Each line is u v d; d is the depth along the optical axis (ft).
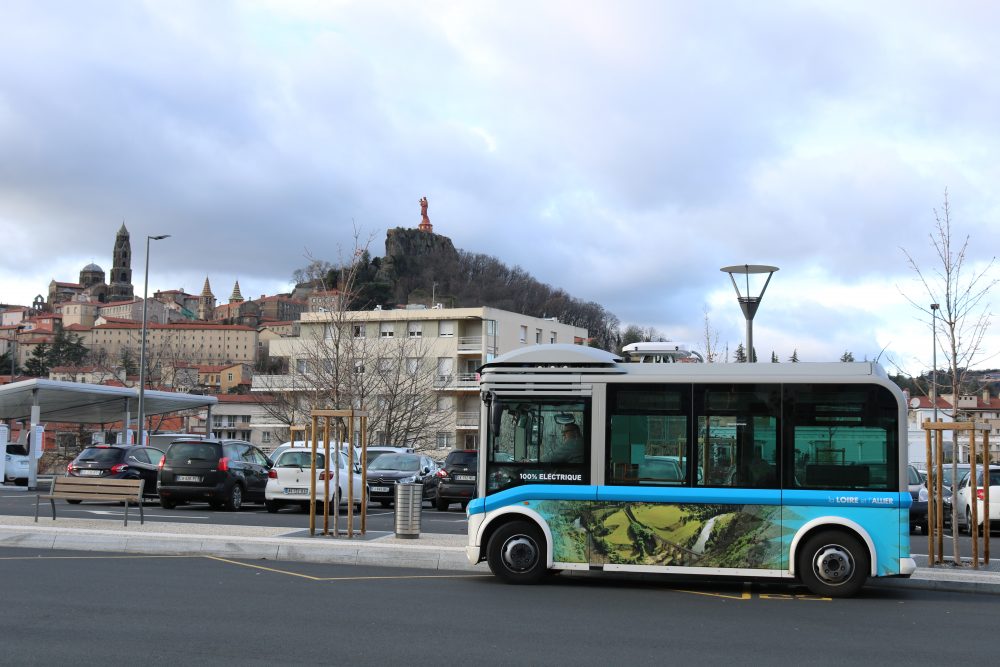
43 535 52.90
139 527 57.77
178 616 31.68
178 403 148.36
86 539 52.08
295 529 59.11
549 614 34.53
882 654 28.45
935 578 44.09
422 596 38.14
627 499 42.65
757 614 35.96
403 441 181.27
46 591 36.45
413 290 449.48
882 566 40.81
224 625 30.27
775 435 41.98
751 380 42.39
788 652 28.40
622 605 37.47
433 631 30.32
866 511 41.11
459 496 93.35
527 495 43.32
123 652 25.99
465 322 251.39
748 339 62.44
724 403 42.52
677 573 41.98
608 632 31.09
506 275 513.04
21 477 127.95
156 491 90.68
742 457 42.14
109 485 58.85
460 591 40.16
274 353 229.86
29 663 24.57
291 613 32.89
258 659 25.49
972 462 49.01
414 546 50.34
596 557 42.63
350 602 35.81
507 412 44.11
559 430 43.62
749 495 41.78
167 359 354.74
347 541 51.90
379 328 257.75
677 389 42.91
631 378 43.32
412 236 507.71
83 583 38.78
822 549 41.24
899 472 41.06
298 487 81.51
